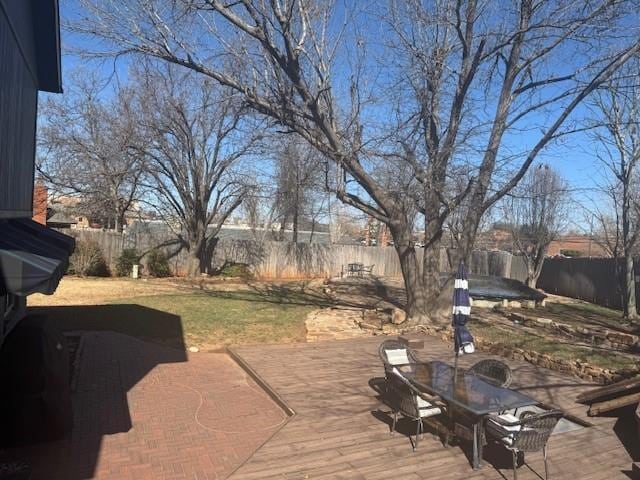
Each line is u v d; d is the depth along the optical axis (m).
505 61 13.45
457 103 12.90
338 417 6.83
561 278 27.41
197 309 16.09
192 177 25.53
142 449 5.68
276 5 11.27
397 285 28.20
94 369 8.80
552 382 8.84
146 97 22.44
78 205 27.98
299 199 31.80
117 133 23.12
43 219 26.89
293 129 13.19
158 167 24.59
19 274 4.08
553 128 12.88
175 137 24.11
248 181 26.55
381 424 6.63
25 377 5.58
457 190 13.55
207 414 6.89
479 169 12.95
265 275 30.69
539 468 5.57
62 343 6.30
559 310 20.02
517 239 28.02
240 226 57.16
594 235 31.31
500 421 5.27
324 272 32.97
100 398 7.34
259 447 5.82
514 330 13.62
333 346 11.39
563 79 12.98
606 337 12.66
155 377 8.57
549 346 11.27
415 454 5.78
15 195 7.06
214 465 5.36
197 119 24.17
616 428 6.80
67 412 5.93
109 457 5.45
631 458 5.90
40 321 6.08
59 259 5.18
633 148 17.05
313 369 9.24
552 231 27.53
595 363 9.59
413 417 5.96
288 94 13.07
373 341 12.10
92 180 24.34
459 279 6.85
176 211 26.83
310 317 15.67
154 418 6.66
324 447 5.89
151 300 17.64
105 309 15.24
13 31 6.30
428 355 10.84
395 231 14.33
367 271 34.38
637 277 21.05
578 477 5.39
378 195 14.02
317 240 58.16
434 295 14.55
